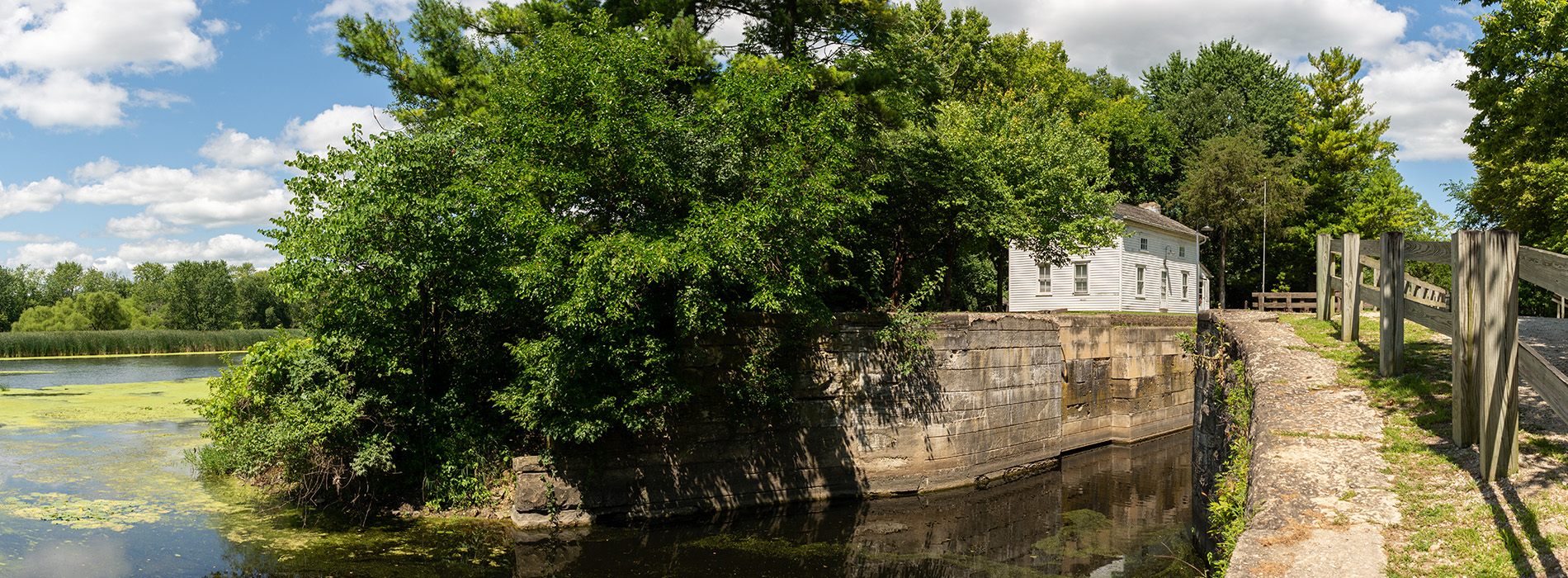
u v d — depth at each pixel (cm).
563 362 1188
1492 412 471
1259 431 619
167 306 8750
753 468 1425
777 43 1755
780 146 1287
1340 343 867
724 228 1158
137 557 1018
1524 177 2041
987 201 1820
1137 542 1200
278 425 1205
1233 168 4334
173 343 5953
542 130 1162
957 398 1628
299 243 1193
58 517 1182
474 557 1088
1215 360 969
